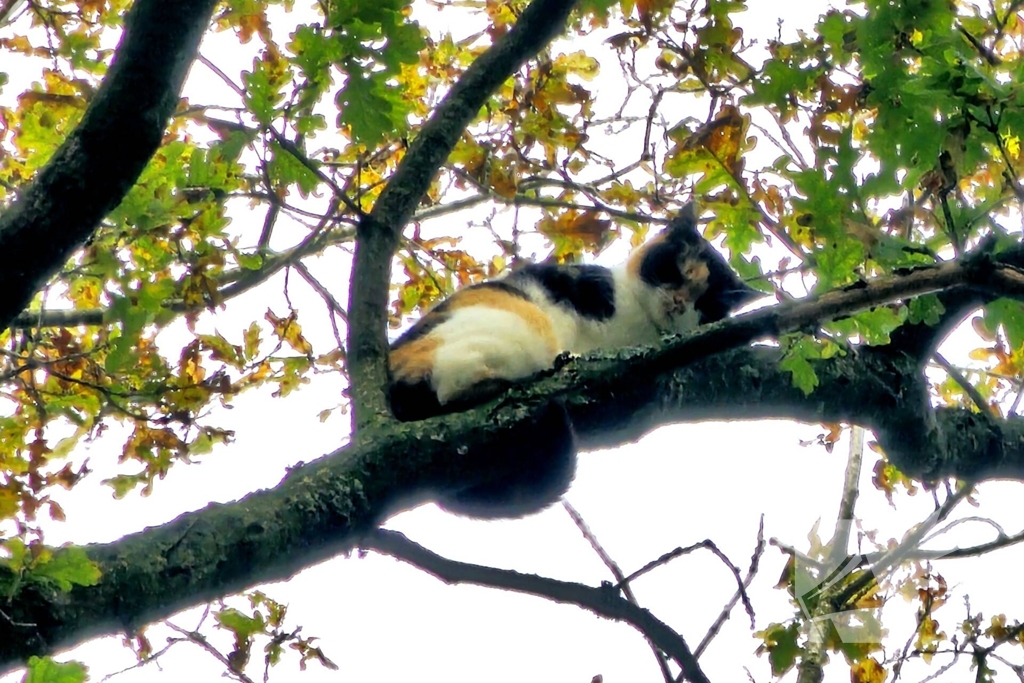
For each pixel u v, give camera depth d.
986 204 7.82
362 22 6.69
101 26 9.09
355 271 7.73
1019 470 9.07
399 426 6.57
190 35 5.91
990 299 8.19
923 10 6.82
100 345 7.69
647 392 7.25
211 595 5.60
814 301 6.64
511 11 9.91
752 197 7.59
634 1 8.32
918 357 8.52
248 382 8.51
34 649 4.93
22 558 4.95
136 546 5.45
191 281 7.17
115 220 6.51
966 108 6.68
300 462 6.33
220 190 7.12
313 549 6.00
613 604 7.12
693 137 7.54
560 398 6.82
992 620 8.76
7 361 8.79
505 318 8.69
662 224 9.14
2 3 9.03
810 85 7.36
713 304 10.38
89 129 5.92
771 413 8.35
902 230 7.59
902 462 8.75
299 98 6.73
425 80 9.95
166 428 7.81
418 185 8.08
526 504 8.45
